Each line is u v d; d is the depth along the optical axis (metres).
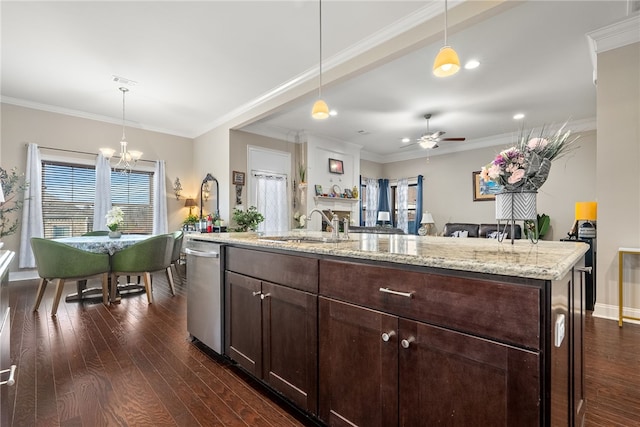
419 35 2.66
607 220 3.04
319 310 1.51
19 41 3.10
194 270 2.52
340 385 1.41
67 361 2.17
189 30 2.91
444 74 2.09
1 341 0.98
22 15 2.69
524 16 2.68
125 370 2.06
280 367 1.73
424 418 1.12
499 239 1.78
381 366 1.25
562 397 0.99
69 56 3.39
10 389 1.82
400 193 8.39
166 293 4.11
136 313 3.25
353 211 7.41
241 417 1.60
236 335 2.07
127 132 5.66
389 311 1.23
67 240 3.77
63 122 5.00
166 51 3.29
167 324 2.94
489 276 0.99
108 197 5.32
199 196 6.28
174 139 6.23
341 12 2.64
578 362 1.34
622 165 2.95
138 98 4.57
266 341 1.82
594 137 5.45
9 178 4.38
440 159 7.70
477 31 2.89
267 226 5.98
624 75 2.92
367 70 3.20
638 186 2.88
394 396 1.21
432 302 1.11
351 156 7.39
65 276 3.22
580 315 1.40
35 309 3.29
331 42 3.09
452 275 1.06
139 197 5.79
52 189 4.93
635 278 2.95
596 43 3.01
